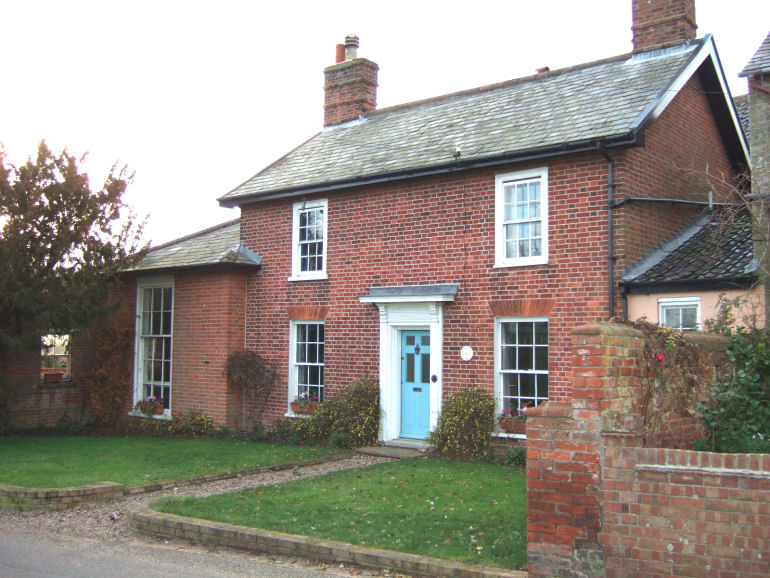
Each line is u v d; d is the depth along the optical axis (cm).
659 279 1128
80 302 1573
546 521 616
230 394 1634
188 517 820
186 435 1662
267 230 1670
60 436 1673
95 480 1062
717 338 804
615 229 1179
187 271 1714
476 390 1295
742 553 542
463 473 1109
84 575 669
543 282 1249
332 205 1557
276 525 784
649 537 575
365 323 1480
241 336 1670
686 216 1361
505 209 1313
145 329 1838
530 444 629
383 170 1445
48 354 1870
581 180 1221
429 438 1342
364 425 1411
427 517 816
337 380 1513
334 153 1702
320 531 759
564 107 1380
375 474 1105
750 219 1214
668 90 1259
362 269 1494
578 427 609
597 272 1193
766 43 1109
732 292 1064
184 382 1714
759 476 541
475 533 746
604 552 590
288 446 1451
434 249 1389
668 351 687
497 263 1303
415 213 1423
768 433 742
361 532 754
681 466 568
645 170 1246
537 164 1270
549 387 1225
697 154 1431
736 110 1495
